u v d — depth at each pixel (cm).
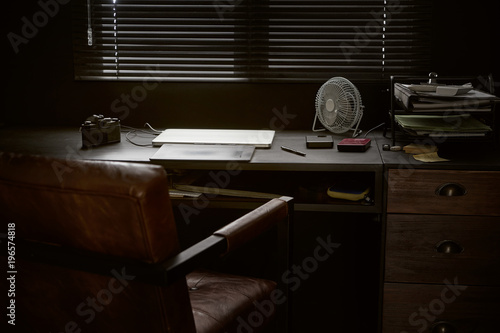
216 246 125
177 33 246
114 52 249
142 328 120
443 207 186
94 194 106
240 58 247
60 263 118
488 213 185
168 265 109
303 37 241
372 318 220
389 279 196
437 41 236
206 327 139
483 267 190
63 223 116
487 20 231
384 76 241
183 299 119
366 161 187
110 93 252
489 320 195
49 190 111
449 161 186
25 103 257
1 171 117
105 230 111
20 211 120
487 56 234
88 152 202
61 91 254
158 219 107
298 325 257
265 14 241
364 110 243
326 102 224
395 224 190
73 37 248
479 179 183
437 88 190
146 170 105
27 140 222
